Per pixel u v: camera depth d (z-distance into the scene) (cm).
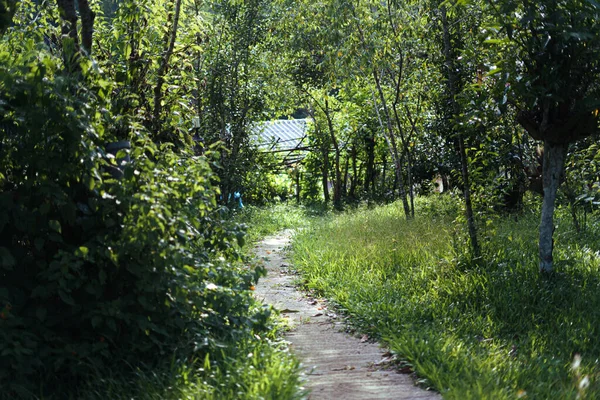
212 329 647
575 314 771
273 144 3109
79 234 602
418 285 934
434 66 1494
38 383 545
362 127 3058
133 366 575
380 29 1620
